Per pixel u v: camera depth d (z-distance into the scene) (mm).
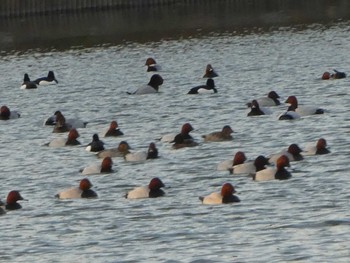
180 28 105062
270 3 119000
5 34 108438
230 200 42750
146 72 81688
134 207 43188
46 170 50906
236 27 103438
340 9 110812
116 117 63719
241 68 80125
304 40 92812
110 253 37938
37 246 39375
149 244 38562
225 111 62688
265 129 56375
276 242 37750
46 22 114688
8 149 56375
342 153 49500
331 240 37562
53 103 70938
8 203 44562
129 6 122312
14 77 84625
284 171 45844
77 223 41781
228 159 49750
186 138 53594
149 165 49844
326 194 43094
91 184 46312
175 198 44062
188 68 82500
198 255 36938
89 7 121188
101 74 82562
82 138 57750
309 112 58719
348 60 80375
